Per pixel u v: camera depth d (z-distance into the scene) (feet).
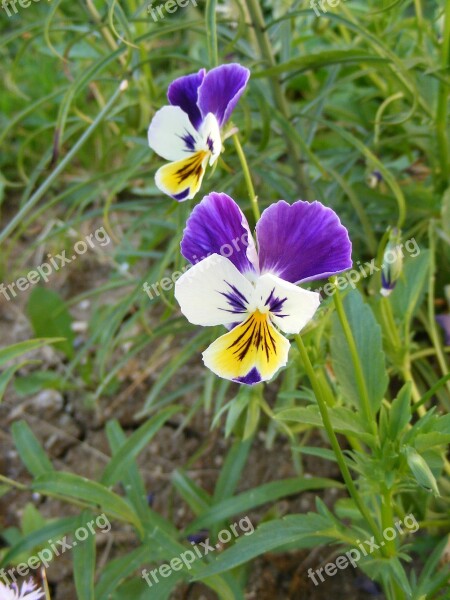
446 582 0.43
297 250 0.32
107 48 0.69
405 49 0.68
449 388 0.55
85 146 0.89
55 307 0.70
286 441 0.64
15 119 0.60
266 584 0.55
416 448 0.37
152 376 0.72
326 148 0.74
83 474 0.66
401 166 0.71
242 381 0.31
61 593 0.57
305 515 0.39
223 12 0.63
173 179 0.39
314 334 0.42
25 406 0.72
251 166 0.55
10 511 0.64
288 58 0.59
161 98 0.62
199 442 0.66
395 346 0.47
